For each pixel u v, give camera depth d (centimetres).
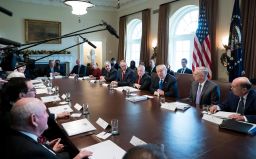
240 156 125
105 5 835
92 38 846
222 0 474
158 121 187
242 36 426
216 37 492
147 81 363
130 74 443
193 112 216
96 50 891
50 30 770
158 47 645
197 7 560
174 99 281
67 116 201
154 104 249
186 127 172
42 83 417
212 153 128
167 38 623
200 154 127
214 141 145
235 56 426
